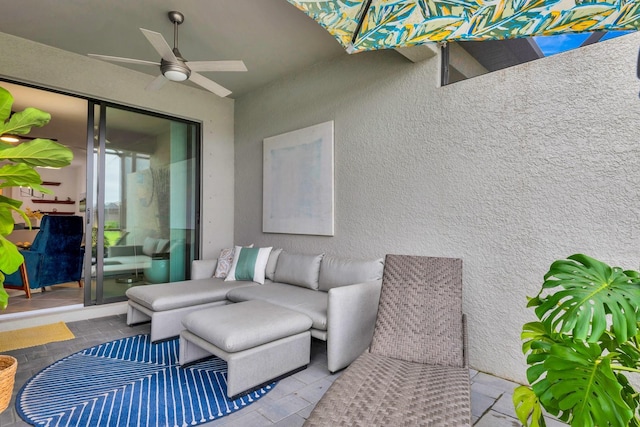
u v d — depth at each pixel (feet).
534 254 7.41
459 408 4.46
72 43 10.94
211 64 8.78
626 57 6.39
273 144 13.71
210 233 15.23
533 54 7.63
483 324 8.09
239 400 6.66
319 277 10.62
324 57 11.74
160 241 14.06
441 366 6.01
